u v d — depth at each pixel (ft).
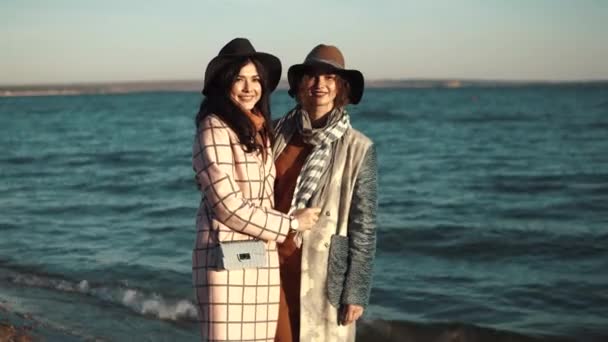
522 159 76.95
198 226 9.36
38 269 26.55
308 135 9.96
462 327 20.24
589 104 258.37
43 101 549.95
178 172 66.59
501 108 236.84
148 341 18.13
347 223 9.96
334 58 10.22
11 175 65.67
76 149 98.43
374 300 23.20
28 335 17.93
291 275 10.05
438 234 34.63
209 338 9.16
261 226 8.98
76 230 35.29
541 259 29.63
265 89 9.60
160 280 24.48
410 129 136.67
